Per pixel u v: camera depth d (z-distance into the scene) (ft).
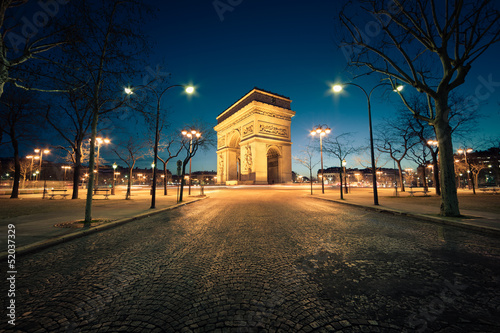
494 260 14.40
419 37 32.71
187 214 38.47
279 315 8.50
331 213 38.04
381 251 16.52
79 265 14.28
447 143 31.73
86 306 9.33
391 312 8.62
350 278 11.76
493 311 8.59
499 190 104.06
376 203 47.16
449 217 30.12
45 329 7.82
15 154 67.92
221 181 220.84
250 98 188.65
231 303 9.43
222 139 230.48
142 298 9.96
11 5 21.68
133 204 52.34
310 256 15.48
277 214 36.88
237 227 26.32
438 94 32.12
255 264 14.07
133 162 78.54
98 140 82.74
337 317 8.33
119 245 19.02
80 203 53.93
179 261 14.83
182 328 7.80
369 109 50.06
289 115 193.16
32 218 31.17
